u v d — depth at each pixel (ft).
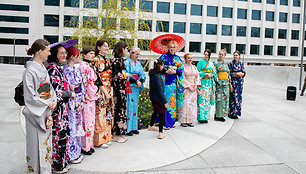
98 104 11.76
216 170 10.17
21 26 116.06
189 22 119.55
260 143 13.70
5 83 34.32
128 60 13.96
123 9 28.48
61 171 9.36
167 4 116.78
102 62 11.83
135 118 14.67
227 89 18.17
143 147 12.64
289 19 133.18
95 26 28.09
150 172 9.82
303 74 39.50
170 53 15.99
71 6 110.73
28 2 114.73
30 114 8.00
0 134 13.70
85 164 10.33
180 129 16.19
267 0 130.11
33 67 7.84
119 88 13.07
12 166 9.81
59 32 110.83
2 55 117.19
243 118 19.58
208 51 17.26
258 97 31.12
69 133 9.65
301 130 16.40
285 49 136.05
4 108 19.95
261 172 10.09
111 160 10.83
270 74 46.06
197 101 17.63
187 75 16.55
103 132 12.32
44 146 8.26
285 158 11.64
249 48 128.57
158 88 13.66
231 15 126.11
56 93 8.77
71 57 10.00
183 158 11.34
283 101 28.14
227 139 14.30
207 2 121.49
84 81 10.68
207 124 17.52
